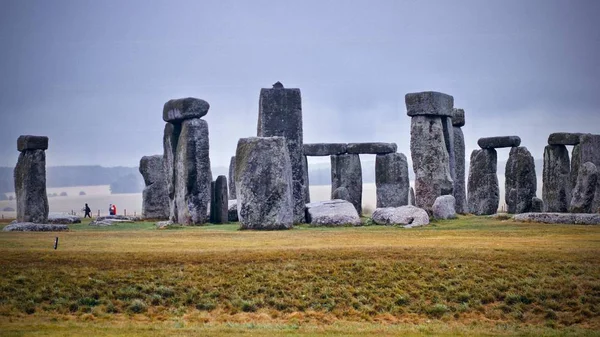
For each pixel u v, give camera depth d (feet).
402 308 119.44
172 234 156.35
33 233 162.40
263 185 163.73
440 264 127.85
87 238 150.71
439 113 193.77
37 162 188.65
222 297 120.37
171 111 188.96
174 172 190.19
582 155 195.42
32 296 118.32
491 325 114.83
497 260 128.77
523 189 212.84
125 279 122.62
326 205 181.68
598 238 144.36
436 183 191.83
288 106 186.19
